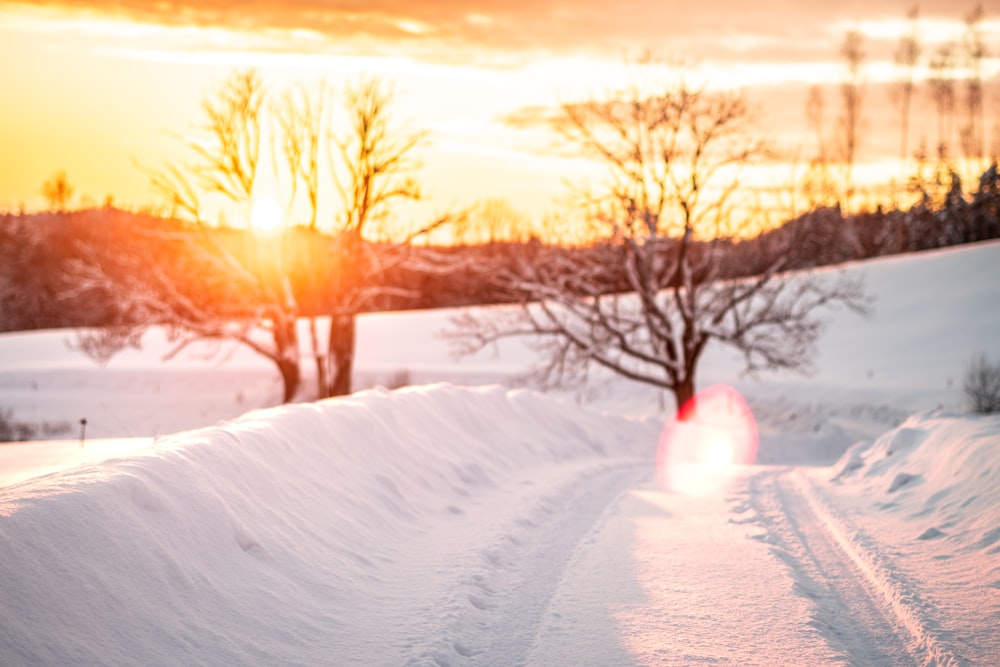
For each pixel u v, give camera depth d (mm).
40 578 4605
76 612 4613
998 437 10422
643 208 32156
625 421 22250
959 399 42000
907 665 5574
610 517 10273
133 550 5309
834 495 11805
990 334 54656
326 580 6625
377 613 6297
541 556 8289
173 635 4977
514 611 6621
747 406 47062
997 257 68625
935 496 10023
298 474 8102
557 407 19031
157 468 6203
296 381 35656
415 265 35969
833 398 45969
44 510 5027
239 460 7293
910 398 43844
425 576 7262
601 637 6023
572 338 34156
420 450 11266
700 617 6445
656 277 34500
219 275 35562
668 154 32188
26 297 99062
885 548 8375
